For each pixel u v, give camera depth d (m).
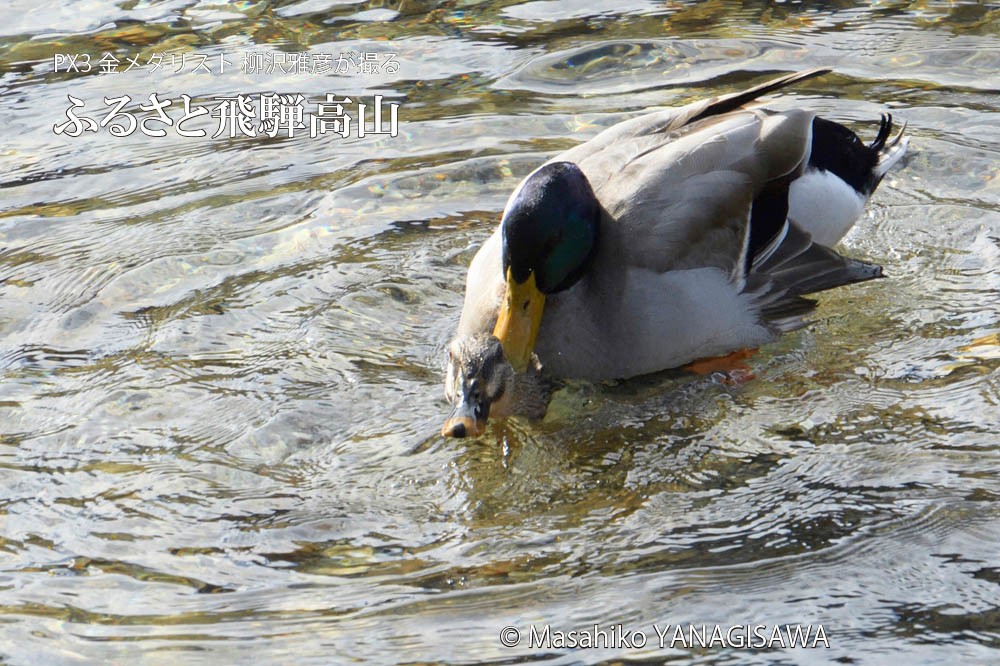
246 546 7.69
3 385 9.56
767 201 10.15
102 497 8.23
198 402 9.31
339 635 6.82
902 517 7.68
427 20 16.47
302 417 9.13
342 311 10.52
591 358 9.55
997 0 16.00
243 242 11.66
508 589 7.20
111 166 13.20
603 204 9.71
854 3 16.30
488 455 8.72
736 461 8.48
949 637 6.62
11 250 11.62
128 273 11.16
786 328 9.98
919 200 11.84
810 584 7.13
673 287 9.44
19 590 7.28
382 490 8.30
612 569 7.34
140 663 6.62
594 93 14.25
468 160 12.99
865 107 13.47
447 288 10.87
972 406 8.82
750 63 14.69
